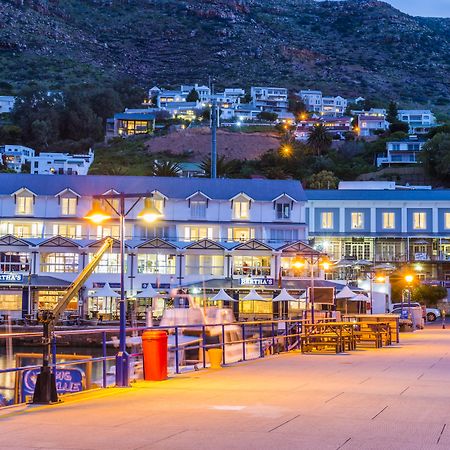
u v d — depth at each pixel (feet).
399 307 234.79
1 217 262.88
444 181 507.71
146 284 251.60
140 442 42.88
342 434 45.32
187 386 71.36
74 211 266.57
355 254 332.39
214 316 148.56
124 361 71.36
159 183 276.82
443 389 68.08
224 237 272.72
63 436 44.75
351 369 88.48
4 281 238.07
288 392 65.87
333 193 338.75
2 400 101.76
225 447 41.47
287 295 226.79
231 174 525.75
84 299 244.01
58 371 84.48
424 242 333.21
